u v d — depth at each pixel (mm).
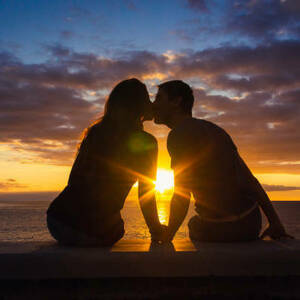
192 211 171625
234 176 2602
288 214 174875
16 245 2432
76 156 2738
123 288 2096
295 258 2203
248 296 2129
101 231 2381
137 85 2590
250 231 2523
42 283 2082
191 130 2596
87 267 2096
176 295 2105
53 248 2307
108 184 2443
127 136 2502
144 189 2475
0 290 2068
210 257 2158
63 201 2475
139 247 2328
